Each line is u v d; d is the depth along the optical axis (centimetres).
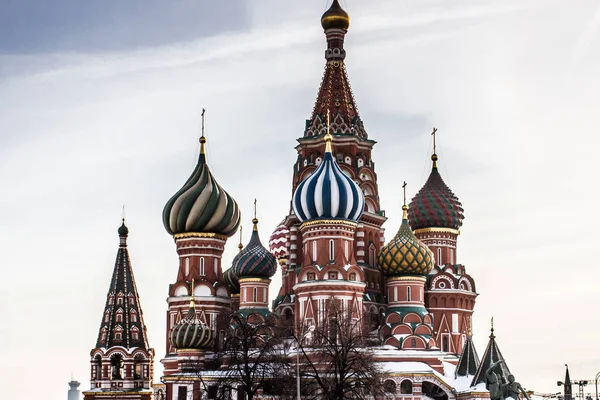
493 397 15238
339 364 14262
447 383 16175
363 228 17900
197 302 18038
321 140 18125
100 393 18488
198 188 18450
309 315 16388
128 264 19212
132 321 18912
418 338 16862
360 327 15438
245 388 14988
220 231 18488
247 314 17675
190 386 16388
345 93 18562
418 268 17388
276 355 14950
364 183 18200
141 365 18800
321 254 16638
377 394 14150
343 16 18700
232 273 19050
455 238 19100
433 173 19325
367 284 17612
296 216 17888
